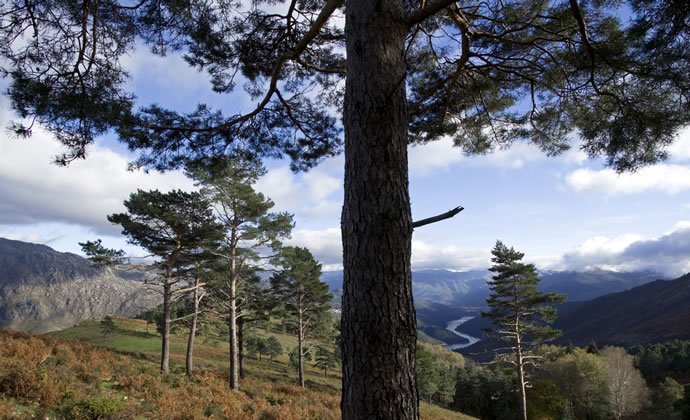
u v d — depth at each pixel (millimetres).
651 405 46594
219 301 21031
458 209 2367
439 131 6418
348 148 2344
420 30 5418
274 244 21016
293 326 32625
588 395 44281
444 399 55000
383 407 1941
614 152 4805
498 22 4945
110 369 13234
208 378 17688
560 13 4570
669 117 4262
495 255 25547
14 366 9797
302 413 13984
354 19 2459
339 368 54156
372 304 2051
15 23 4316
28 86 4266
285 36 5398
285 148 6266
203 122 5367
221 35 5312
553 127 5875
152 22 4898
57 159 4645
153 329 60844
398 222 2162
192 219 20609
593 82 4527
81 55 4484
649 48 3764
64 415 8031
